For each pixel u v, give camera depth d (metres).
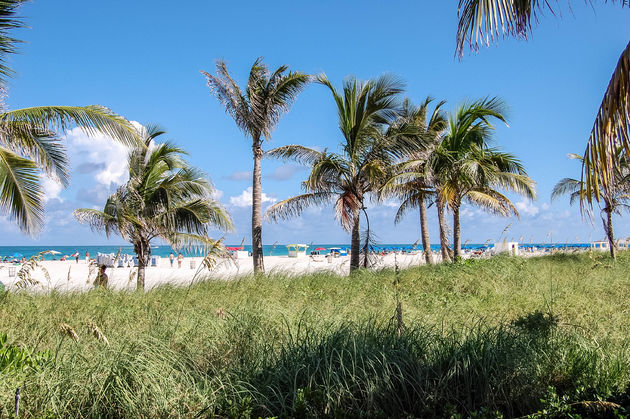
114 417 4.14
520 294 11.26
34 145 11.02
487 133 21.83
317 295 11.34
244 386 4.58
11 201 10.70
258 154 19.36
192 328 6.31
